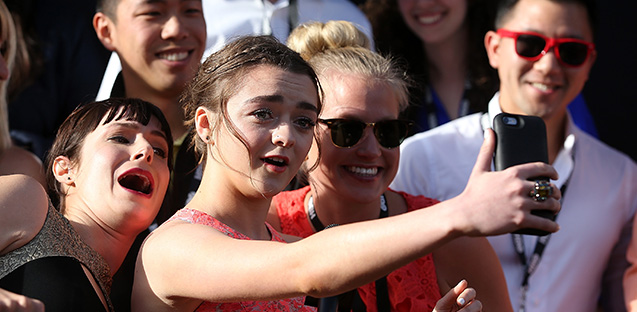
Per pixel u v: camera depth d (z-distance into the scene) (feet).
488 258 21.49
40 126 33.60
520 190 12.14
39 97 33.71
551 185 12.22
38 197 17.24
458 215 12.36
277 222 22.21
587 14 29.25
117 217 18.80
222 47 17.84
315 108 16.98
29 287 16.07
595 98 45.39
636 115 44.98
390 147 20.98
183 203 24.27
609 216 29.89
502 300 21.62
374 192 20.98
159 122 19.98
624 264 30.01
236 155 16.46
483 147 13.16
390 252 12.82
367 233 13.19
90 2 35.78
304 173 21.94
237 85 16.55
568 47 28.63
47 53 34.27
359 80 20.89
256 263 14.23
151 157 19.10
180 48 28.07
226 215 17.28
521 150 13.55
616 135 45.27
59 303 16.12
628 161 30.86
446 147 29.89
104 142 19.06
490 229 12.16
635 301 27.32
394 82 21.43
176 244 15.66
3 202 16.65
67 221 17.95
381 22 39.09
